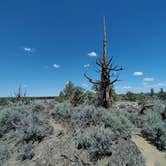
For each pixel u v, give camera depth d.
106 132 10.12
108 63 17.88
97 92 19.05
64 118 13.98
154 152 10.90
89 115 12.23
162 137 11.91
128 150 9.55
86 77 18.23
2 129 13.96
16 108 16.84
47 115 15.70
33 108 17.47
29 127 11.89
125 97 44.66
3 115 14.66
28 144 11.00
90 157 9.06
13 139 12.48
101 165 8.72
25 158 10.20
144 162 9.26
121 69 17.62
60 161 9.09
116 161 8.71
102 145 9.32
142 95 45.34
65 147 9.80
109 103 17.84
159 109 18.44
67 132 11.27
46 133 11.76
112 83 17.77
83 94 20.56
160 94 42.69
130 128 12.34
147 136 12.77
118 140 10.29
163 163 9.71
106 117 11.95
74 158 9.08
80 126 11.59
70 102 20.30
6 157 10.77
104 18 19.23
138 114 17.53
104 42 18.55
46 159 9.48
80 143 9.71
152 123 13.77
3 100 32.44
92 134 9.92
